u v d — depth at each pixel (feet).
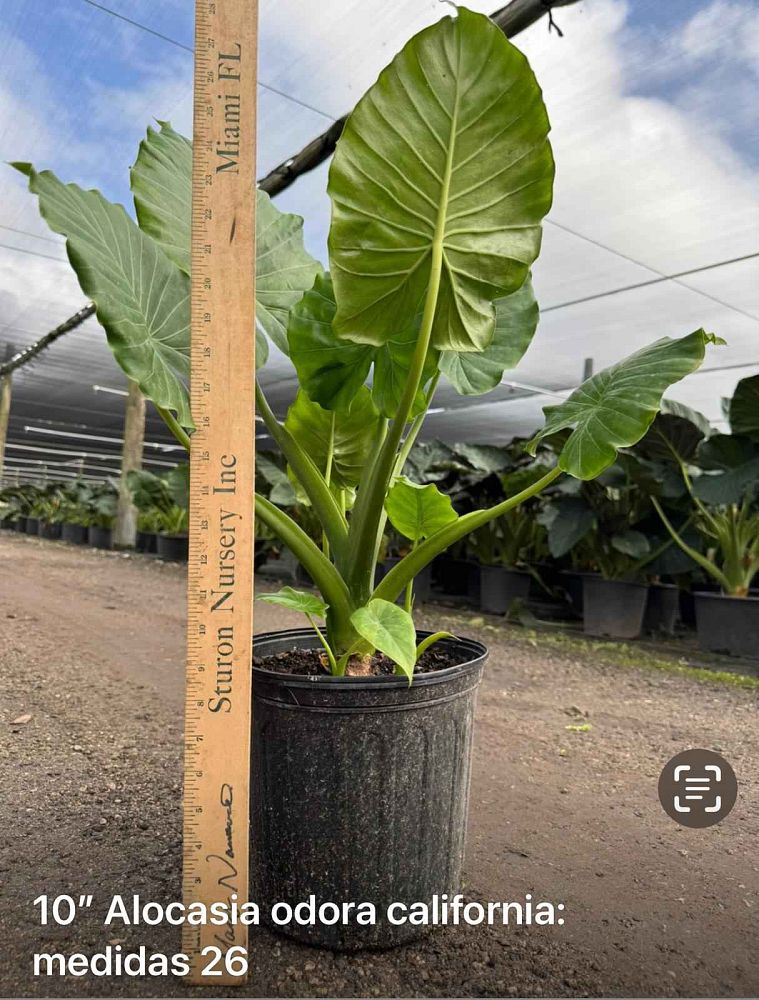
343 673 4.15
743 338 19.03
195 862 3.39
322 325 4.38
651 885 4.60
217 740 3.36
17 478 84.58
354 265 3.64
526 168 3.51
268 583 19.85
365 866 3.75
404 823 3.79
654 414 3.90
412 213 3.54
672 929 4.12
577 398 4.69
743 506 12.67
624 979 3.65
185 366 4.17
